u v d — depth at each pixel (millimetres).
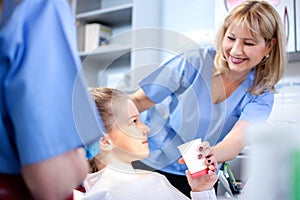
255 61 1150
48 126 439
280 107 1616
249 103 1193
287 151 221
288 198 213
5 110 464
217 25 1768
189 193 994
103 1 2756
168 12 2322
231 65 1110
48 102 449
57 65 476
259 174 225
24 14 481
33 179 430
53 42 480
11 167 482
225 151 996
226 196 668
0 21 512
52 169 433
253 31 1112
